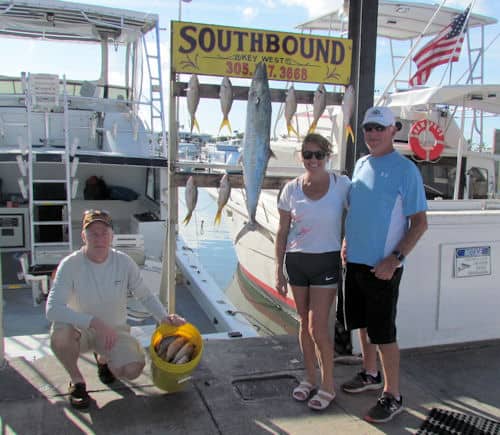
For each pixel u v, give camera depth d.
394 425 2.89
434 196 7.88
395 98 7.82
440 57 8.27
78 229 7.46
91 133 8.10
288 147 8.69
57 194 7.47
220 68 3.68
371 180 2.94
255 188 3.26
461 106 8.14
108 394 3.11
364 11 3.73
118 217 7.76
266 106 3.20
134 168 7.97
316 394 3.08
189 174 3.79
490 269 4.08
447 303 3.98
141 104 7.78
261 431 2.78
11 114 7.71
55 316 2.92
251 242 8.02
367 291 2.96
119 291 3.13
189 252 7.52
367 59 3.79
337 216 2.99
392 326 2.94
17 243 6.84
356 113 3.83
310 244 2.98
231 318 5.04
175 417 2.88
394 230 2.89
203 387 3.25
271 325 7.12
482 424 2.92
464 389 3.37
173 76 3.68
